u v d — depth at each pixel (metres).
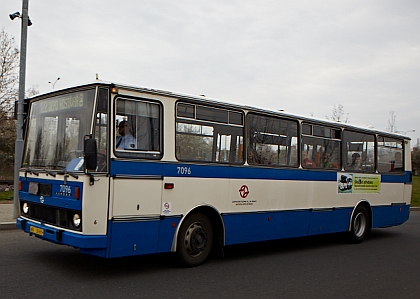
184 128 7.68
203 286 6.78
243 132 8.80
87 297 5.89
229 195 8.45
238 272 7.84
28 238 9.84
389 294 6.98
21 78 11.96
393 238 13.28
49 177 7.02
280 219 9.59
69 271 7.20
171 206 7.40
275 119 9.57
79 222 6.40
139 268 7.67
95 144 6.22
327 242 11.99
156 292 6.31
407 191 14.01
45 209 7.16
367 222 12.38
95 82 6.62
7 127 25.83
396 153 13.64
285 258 9.39
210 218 8.34
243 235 8.74
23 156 8.01
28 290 6.08
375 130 12.65
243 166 8.73
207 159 8.07
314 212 10.51
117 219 6.63
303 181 10.20
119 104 6.79
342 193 11.41
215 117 8.26
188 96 7.75
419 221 18.05
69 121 6.98
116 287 6.44
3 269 7.15
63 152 6.97
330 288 7.12
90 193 6.35
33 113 7.98
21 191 7.88
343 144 11.50
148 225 7.05
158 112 7.32
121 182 6.68
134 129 6.95
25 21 12.34
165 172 7.31
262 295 6.51
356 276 8.05
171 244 7.45
